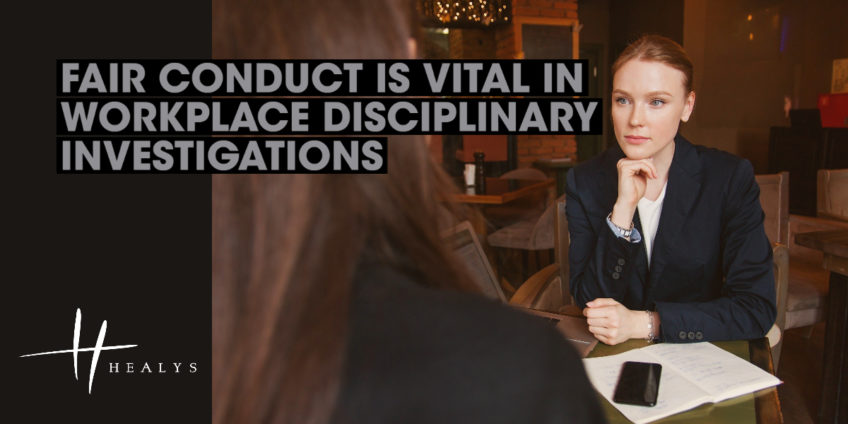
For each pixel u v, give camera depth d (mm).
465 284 326
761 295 1260
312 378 268
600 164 1565
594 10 7953
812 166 5184
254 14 297
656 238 1433
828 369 2094
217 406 291
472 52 6957
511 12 6270
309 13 292
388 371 265
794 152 5355
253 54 297
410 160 306
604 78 8156
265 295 281
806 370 2705
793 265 2631
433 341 270
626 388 971
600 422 275
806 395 2465
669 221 1420
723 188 1392
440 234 323
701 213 1405
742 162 1407
